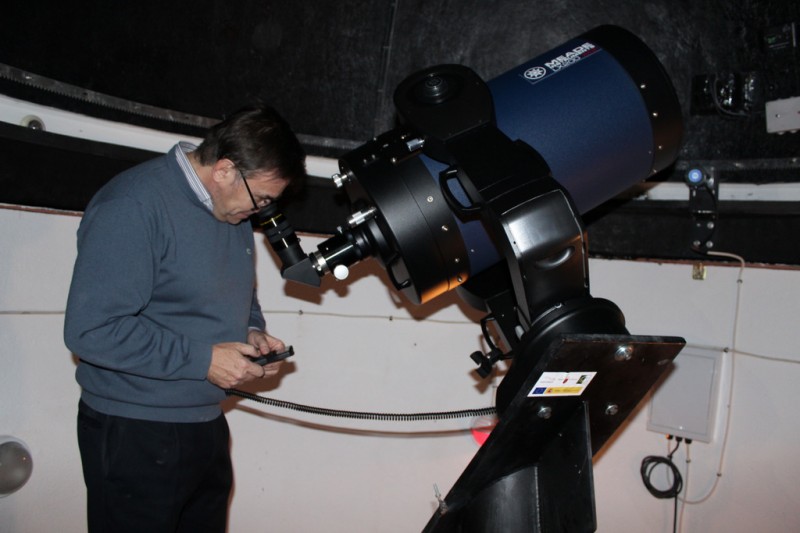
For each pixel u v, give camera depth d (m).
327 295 2.27
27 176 1.63
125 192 1.35
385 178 1.42
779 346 1.99
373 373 2.32
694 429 2.12
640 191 2.31
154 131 2.05
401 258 1.44
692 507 2.15
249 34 2.11
